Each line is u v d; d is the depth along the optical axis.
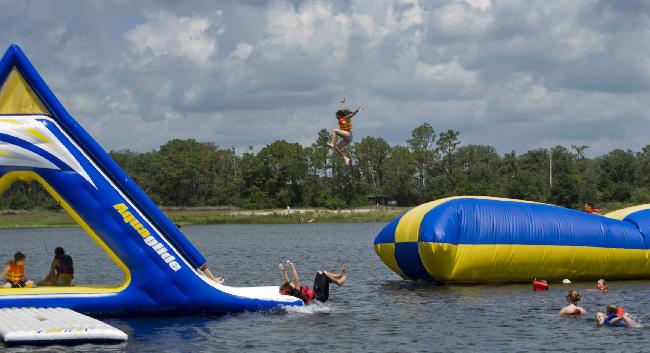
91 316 26.44
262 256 62.16
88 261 56.22
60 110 25.83
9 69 25.45
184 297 27.22
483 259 35.41
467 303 30.97
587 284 37.25
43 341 22.19
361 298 32.78
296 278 30.20
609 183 175.50
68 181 25.92
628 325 25.97
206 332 24.78
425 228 35.25
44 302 25.84
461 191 196.62
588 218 38.09
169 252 27.02
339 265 52.47
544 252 36.19
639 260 38.34
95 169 26.23
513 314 28.33
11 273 27.28
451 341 23.66
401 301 31.77
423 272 36.44
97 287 26.92
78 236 110.88
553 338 24.03
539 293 33.78
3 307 25.50
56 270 28.17
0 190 25.83
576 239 36.91
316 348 22.73
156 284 26.88
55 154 25.78
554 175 199.38
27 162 25.50
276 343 23.39
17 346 21.95
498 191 185.75
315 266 51.84
